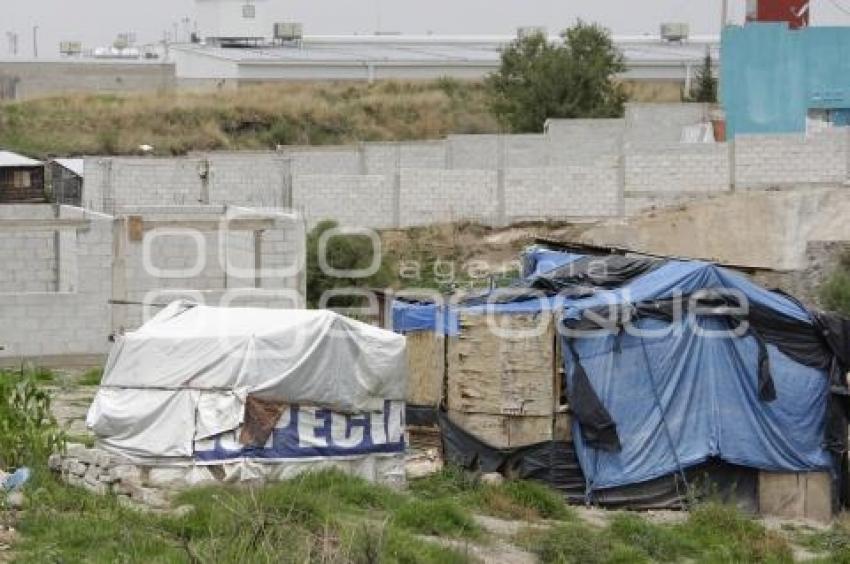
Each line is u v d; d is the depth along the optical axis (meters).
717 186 45.22
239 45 92.94
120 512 18.00
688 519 21.73
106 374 20.81
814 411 23.30
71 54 102.69
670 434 22.77
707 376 22.92
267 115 70.25
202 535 17.39
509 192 46.00
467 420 23.22
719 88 55.06
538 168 45.97
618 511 22.42
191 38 97.12
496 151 52.09
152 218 33.97
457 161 51.78
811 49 53.31
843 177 44.75
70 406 26.59
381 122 71.69
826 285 40.03
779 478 23.22
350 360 21.00
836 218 42.09
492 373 23.03
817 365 23.28
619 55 69.94
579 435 22.75
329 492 19.88
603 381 22.67
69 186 50.00
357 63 80.94
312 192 46.59
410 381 23.84
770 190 44.41
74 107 70.25
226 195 47.06
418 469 22.61
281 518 17.55
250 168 47.19
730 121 50.88
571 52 67.06
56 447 20.42
